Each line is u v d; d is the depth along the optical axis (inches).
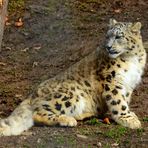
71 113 517.0
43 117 502.3
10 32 813.2
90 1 894.4
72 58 736.3
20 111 500.1
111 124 516.1
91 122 513.3
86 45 759.7
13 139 470.9
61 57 742.5
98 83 530.0
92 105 529.0
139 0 893.8
